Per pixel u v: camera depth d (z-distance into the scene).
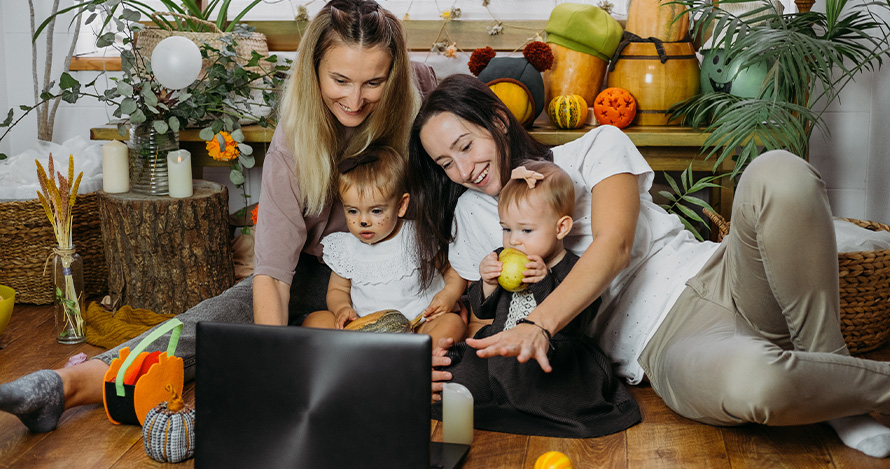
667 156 2.57
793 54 2.25
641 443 1.56
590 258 1.56
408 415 1.28
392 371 1.28
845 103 2.88
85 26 3.11
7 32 3.07
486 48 2.66
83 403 1.70
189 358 1.87
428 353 1.28
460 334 1.91
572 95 2.66
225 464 1.34
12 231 2.47
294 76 1.85
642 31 2.69
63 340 2.22
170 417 1.51
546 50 2.59
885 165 2.71
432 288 2.02
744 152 2.27
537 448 1.55
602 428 1.61
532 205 1.65
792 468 1.45
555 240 1.69
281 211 1.89
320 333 1.31
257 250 1.88
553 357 1.69
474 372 1.75
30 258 2.51
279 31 3.02
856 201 2.94
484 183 1.78
